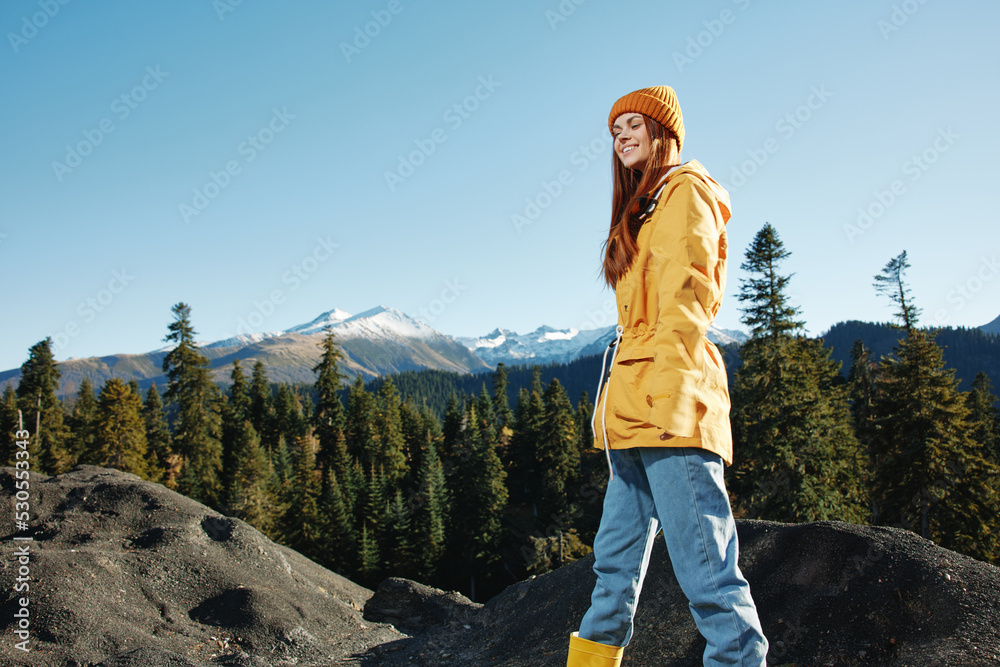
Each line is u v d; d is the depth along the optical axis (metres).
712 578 1.81
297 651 6.04
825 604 3.79
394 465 55.56
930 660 2.99
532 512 55.34
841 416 28.89
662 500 1.87
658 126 2.13
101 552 6.84
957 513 19.20
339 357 58.41
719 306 1.96
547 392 59.53
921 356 20.61
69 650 5.15
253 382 70.56
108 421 38.75
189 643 5.81
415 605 7.48
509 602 6.47
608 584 2.12
